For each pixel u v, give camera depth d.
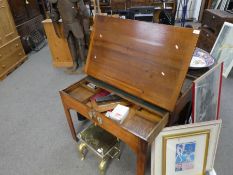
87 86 1.49
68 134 1.86
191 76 1.48
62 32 2.79
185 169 1.34
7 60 3.00
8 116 2.15
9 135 1.89
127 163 1.56
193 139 1.27
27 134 1.89
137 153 1.14
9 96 2.50
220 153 1.57
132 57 1.24
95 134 1.55
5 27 2.95
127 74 1.27
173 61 1.08
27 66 3.29
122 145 1.70
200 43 3.13
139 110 1.26
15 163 1.62
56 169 1.55
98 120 1.26
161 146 1.24
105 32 1.37
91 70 1.48
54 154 1.67
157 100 1.15
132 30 1.24
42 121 2.04
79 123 1.96
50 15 2.66
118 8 4.07
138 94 1.22
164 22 3.77
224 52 2.50
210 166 1.38
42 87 2.65
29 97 2.45
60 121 2.02
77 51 2.92
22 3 3.55
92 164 1.57
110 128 1.22
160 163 1.29
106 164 1.54
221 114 1.95
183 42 1.05
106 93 1.44
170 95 1.11
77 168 1.54
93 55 1.46
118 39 1.30
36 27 4.06
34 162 1.61
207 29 2.99
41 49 3.99
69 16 2.47
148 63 1.18
